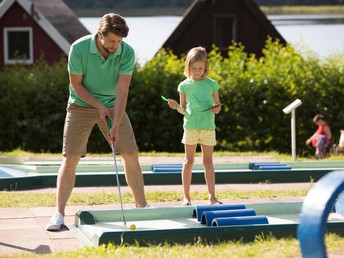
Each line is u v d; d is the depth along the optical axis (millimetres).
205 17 29250
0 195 9016
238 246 6402
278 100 17359
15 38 26484
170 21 64750
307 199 5195
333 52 18312
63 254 6172
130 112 17359
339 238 6660
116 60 7348
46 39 26297
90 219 7344
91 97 7301
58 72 17875
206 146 8516
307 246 5066
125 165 7855
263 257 5969
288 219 7570
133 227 6871
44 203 8445
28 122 17641
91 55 7266
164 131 17578
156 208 7586
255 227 6781
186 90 8539
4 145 17828
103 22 7031
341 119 17391
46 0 28984
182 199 8883
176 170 10594
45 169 10602
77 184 9969
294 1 79688
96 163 11797
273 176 10516
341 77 17375
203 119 8453
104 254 6043
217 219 6957
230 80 17297
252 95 17297
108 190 9625
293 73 17438
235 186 10062
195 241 6648
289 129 17375
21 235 7047
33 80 17719
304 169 10805
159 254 6031
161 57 18047
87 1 75875
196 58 8438
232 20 29656
